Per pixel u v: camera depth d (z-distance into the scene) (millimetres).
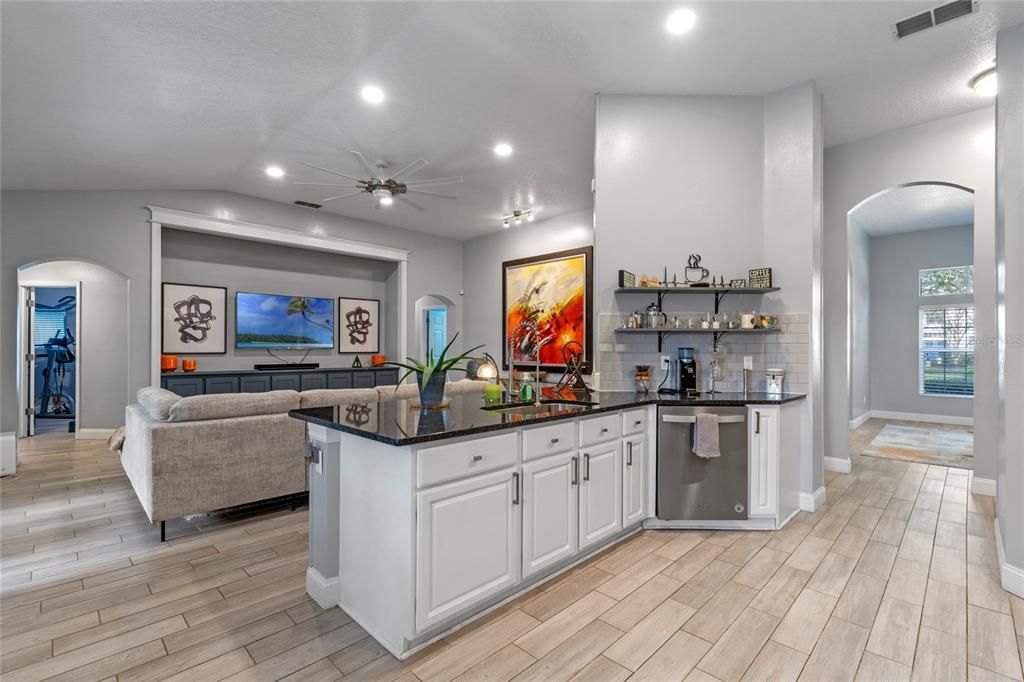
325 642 1950
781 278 3535
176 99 3418
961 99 3709
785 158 3533
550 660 1827
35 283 6012
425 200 6230
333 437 2221
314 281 7168
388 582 1907
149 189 5352
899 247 7871
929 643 1925
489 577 2076
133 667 1795
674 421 3023
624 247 3584
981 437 3865
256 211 6066
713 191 3600
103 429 5965
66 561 2680
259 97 3461
